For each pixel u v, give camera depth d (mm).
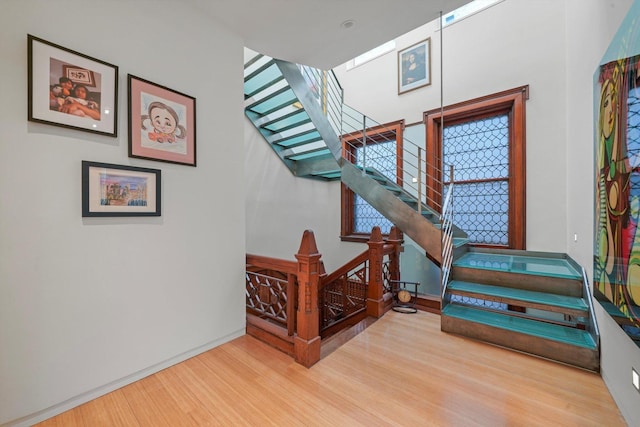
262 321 2559
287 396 1668
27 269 1439
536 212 3127
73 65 1583
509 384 1762
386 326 2693
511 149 3328
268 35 2529
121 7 1787
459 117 3727
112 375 1732
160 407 1586
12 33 1399
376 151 4668
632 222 1203
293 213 4500
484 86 3459
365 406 1575
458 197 3775
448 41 3762
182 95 2090
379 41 2635
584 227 2256
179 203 2080
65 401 1555
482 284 2715
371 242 2990
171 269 2033
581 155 2350
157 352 1946
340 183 5082
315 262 2055
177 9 2072
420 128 4055
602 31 1791
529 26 3164
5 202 1377
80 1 1616
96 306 1676
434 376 1859
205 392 1716
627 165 1250
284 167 4344
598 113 1647
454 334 2492
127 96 1808
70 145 1581
